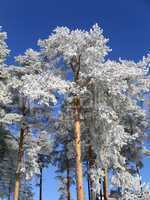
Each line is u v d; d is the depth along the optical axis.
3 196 35.09
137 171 35.22
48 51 25.97
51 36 25.75
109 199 28.31
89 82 24.61
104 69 23.36
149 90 24.98
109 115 24.67
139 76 24.47
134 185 25.50
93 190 24.83
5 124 31.08
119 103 25.88
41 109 29.58
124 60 25.91
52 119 29.11
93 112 25.45
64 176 39.88
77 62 25.48
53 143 33.44
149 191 23.36
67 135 31.73
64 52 25.08
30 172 29.48
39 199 42.47
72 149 27.47
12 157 33.66
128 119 34.91
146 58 25.22
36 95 22.39
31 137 31.17
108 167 27.11
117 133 25.06
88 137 26.53
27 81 23.47
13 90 28.53
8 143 33.16
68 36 25.23
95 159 26.16
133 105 32.62
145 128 36.16
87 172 27.67
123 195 25.06
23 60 30.95
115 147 25.73
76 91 24.17
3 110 28.78
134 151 35.59
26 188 39.28
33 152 30.16
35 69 29.27
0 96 27.08
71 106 25.91
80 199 23.11
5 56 30.94
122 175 26.05
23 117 29.44
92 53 24.61
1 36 31.12
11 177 33.66
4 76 29.56
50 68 26.30
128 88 24.91
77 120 25.36
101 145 25.53
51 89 23.34
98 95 24.89
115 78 23.38
